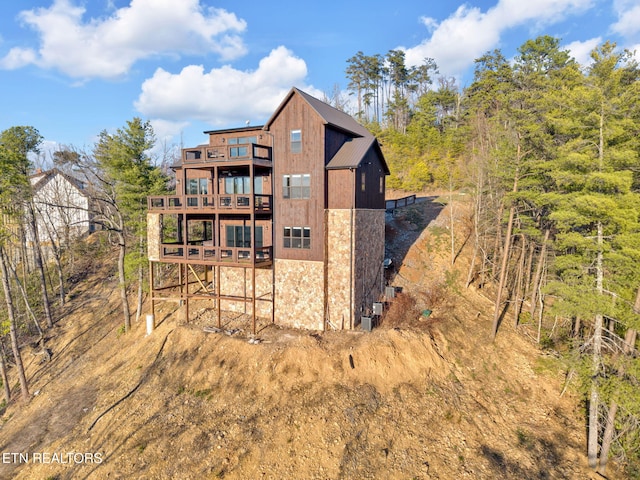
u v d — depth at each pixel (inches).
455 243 1259.2
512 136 847.7
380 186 1018.1
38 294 1268.5
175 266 1285.7
